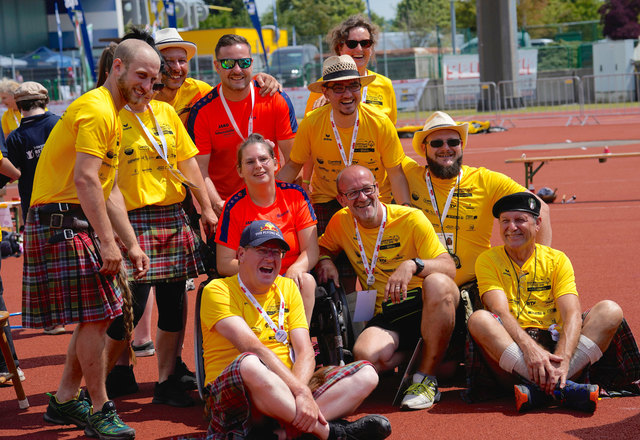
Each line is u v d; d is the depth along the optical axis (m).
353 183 5.36
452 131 5.76
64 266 4.74
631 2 57.94
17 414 5.42
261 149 5.23
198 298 5.12
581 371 5.04
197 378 4.93
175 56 6.56
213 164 6.57
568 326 4.99
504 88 38.03
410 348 5.54
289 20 81.00
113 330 5.21
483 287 5.28
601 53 44.47
